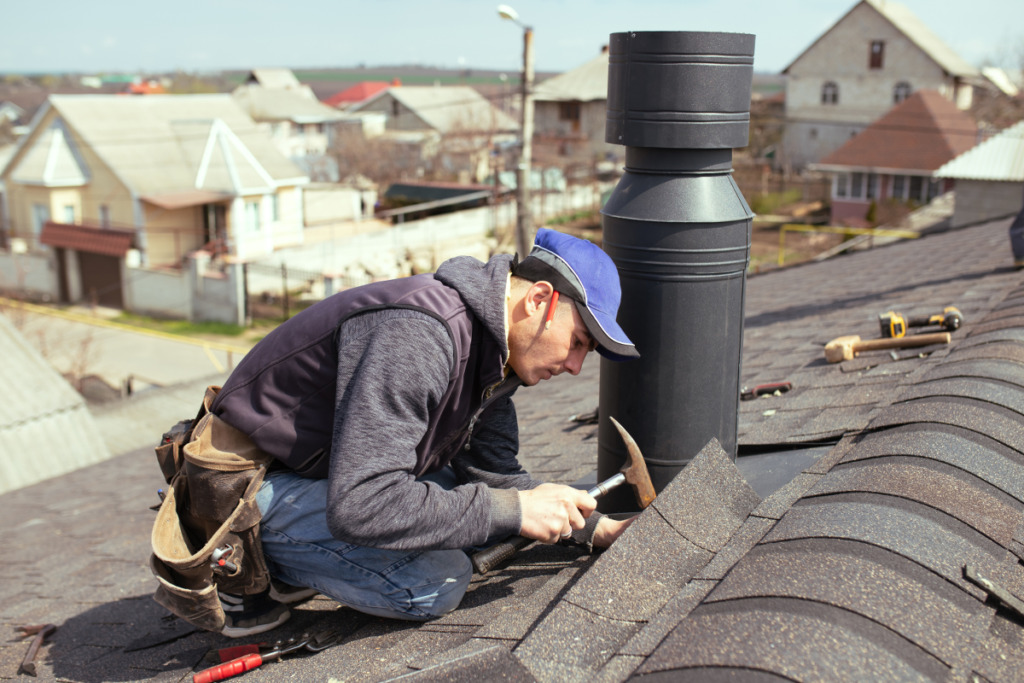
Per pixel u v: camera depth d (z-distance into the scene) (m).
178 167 28.30
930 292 6.00
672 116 2.16
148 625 2.81
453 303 1.88
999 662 1.42
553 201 33.84
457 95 52.12
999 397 2.28
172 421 13.64
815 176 43.03
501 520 1.94
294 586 2.41
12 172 28.80
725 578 1.65
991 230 10.45
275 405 1.96
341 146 43.94
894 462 1.94
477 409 2.06
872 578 1.48
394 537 1.80
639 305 2.32
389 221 33.50
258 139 30.70
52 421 11.53
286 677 1.99
